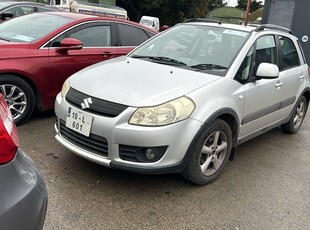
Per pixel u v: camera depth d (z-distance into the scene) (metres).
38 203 1.94
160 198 3.39
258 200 3.56
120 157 3.19
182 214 3.18
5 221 1.75
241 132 4.08
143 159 3.17
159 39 4.69
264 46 4.48
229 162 4.36
